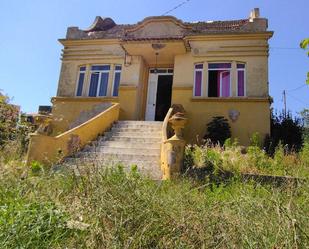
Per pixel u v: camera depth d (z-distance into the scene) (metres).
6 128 8.77
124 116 14.43
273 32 13.70
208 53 14.33
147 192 3.64
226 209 3.35
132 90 14.68
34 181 4.21
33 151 8.39
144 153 9.53
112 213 3.10
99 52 15.81
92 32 16.61
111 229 2.98
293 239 2.58
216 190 5.43
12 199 3.53
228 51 14.15
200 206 3.42
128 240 2.78
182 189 4.55
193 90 14.12
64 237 2.96
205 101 13.66
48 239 2.89
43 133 9.04
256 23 14.35
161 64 15.81
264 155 8.70
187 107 13.80
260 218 3.03
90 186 3.67
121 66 15.48
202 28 15.84
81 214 3.33
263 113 12.98
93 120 11.12
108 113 12.41
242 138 12.86
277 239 2.63
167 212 3.21
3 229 2.76
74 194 3.77
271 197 3.47
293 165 7.80
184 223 3.02
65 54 16.22
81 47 16.16
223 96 13.82
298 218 2.87
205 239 2.84
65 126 14.98
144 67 15.67
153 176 7.32
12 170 4.59
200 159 7.67
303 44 4.40
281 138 13.08
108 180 3.85
